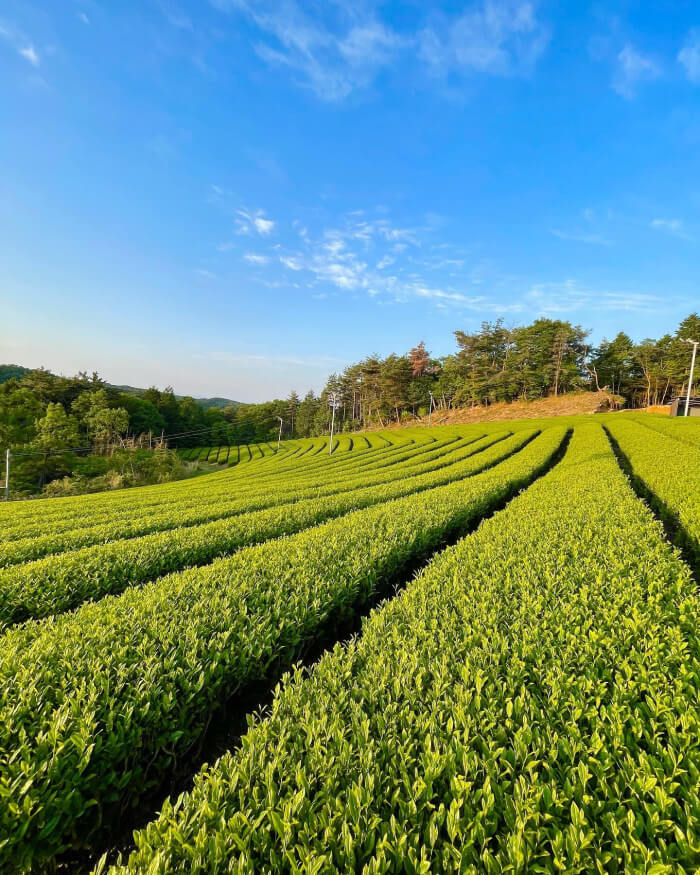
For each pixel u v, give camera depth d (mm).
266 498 17906
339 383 106312
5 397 58031
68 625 4645
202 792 2246
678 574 4926
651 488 12383
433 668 3266
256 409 124625
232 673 3873
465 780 2234
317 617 4941
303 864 1781
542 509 9203
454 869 1830
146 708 3125
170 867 1865
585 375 72438
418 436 56031
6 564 9547
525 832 1905
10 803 2367
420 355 91562
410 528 8367
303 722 2729
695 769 2164
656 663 3111
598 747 2352
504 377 70188
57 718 2930
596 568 5246
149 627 4469
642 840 1952
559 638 3613
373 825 1947
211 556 9297
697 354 56625
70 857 2896
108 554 8484
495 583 5094
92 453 55375
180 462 56031
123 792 3002
